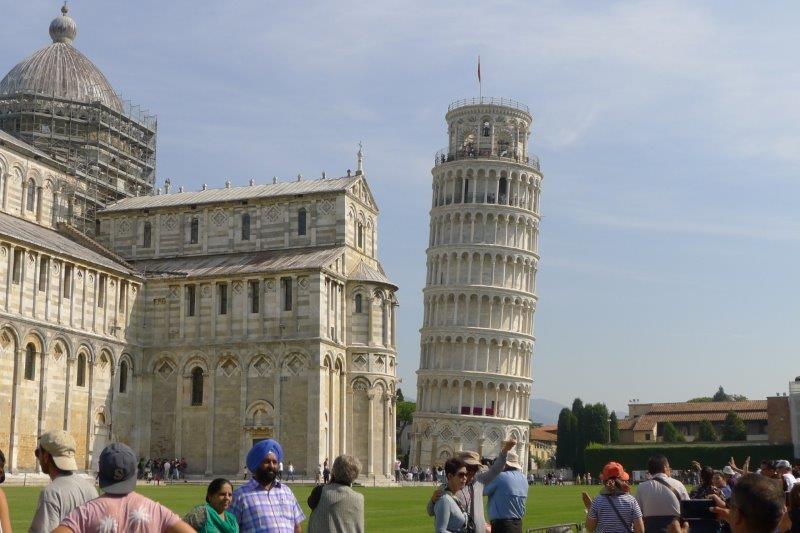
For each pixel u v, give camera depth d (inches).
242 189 4259.4
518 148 6161.4
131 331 3806.6
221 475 3690.9
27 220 3855.8
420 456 5679.1
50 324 3331.7
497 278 5866.1
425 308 5974.4
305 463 3577.8
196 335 3804.1
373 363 3850.9
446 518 718.5
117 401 3688.5
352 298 3885.3
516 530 828.0
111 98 4613.7
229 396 3730.3
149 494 2466.8
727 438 7431.1
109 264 3727.9
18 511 1712.6
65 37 4662.9
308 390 3614.7
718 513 738.2
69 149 4357.8
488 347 5792.3
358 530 649.6
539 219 6136.8
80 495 550.9
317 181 4158.5
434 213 6053.2
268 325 3710.6
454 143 6176.2
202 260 4047.7
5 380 3139.8
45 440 559.8
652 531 802.8
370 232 4170.8
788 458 5807.1
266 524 633.0
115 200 4448.8
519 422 5777.6
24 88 4436.5
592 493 3346.5
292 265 3764.8
